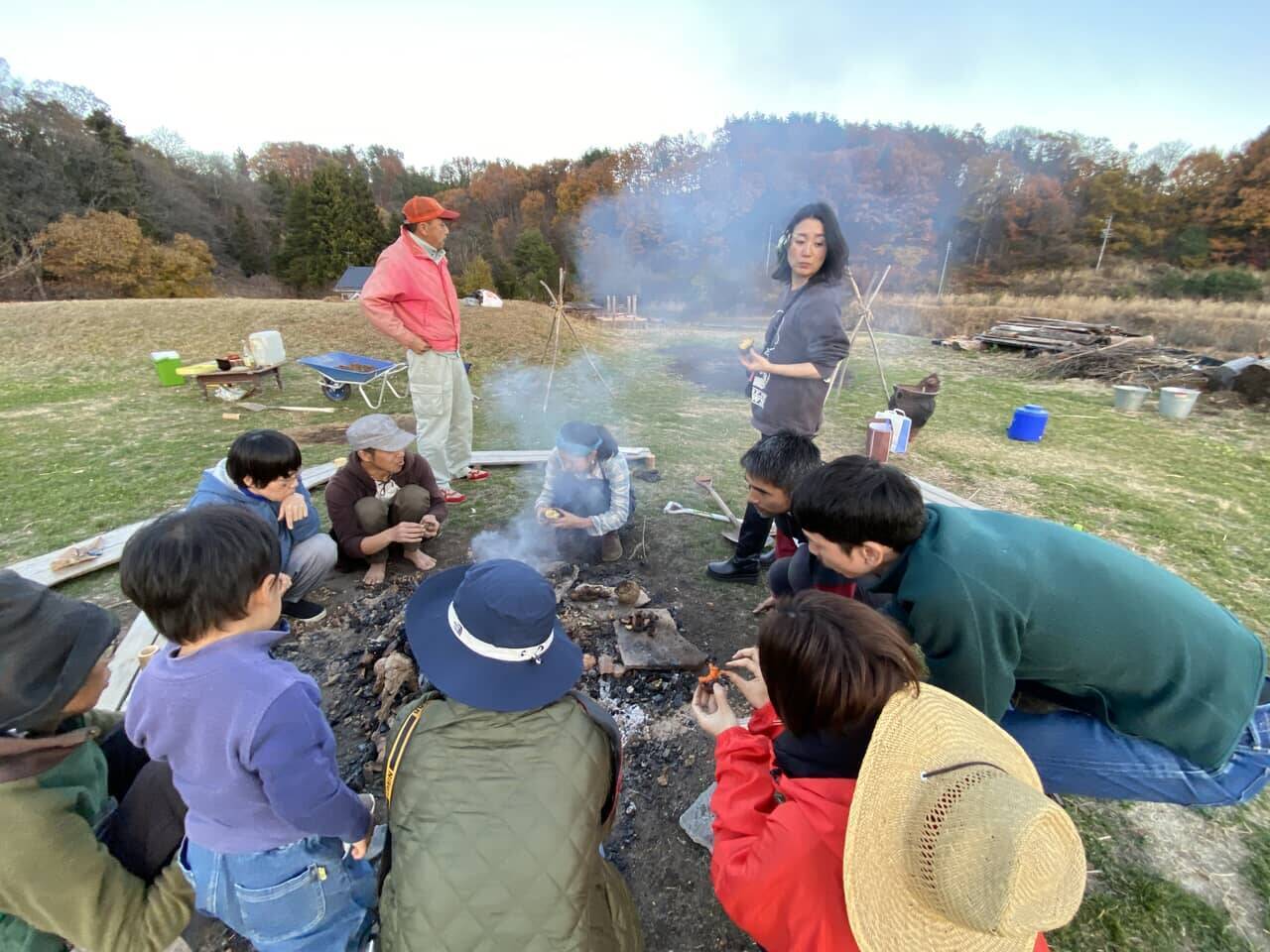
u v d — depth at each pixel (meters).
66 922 1.20
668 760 2.40
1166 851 2.07
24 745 1.14
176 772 1.25
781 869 1.21
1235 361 8.80
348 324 11.52
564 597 3.28
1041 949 1.34
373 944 1.48
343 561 3.59
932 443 6.68
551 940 1.12
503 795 1.17
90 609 1.26
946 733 1.21
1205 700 1.54
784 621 1.26
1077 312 20.09
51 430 6.35
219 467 2.70
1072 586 1.50
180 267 33.81
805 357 3.23
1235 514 4.86
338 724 2.49
